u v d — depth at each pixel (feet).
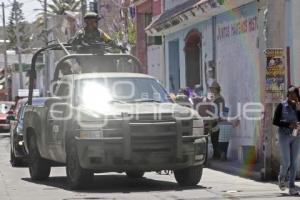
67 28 196.65
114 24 137.18
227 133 65.87
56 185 49.96
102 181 52.26
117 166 43.27
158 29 94.22
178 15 80.89
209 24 80.28
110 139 42.91
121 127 43.16
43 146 50.96
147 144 43.42
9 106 153.89
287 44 58.08
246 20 67.82
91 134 43.14
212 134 65.87
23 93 162.09
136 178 54.65
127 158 43.04
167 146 43.75
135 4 120.37
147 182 51.16
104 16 143.64
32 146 54.65
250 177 54.19
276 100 50.11
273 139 50.80
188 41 90.27
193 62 91.66
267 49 50.01
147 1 115.24
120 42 130.82
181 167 44.47
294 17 57.06
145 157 43.42
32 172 54.44
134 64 55.06
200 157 45.47
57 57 196.65
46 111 50.31
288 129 43.60
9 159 79.15
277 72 49.93
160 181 51.90
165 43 102.63
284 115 43.73
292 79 57.31
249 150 63.57
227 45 73.92
